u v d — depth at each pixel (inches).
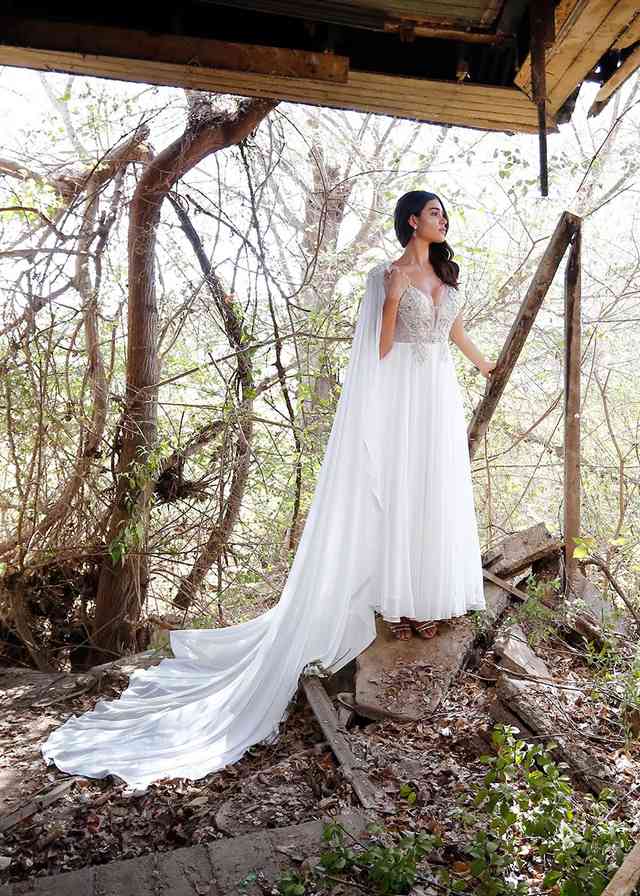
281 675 163.0
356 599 164.6
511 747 120.8
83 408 263.0
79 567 276.5
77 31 142.6
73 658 279.4
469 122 169.8
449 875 109.6
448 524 165.3
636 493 282.0
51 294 263.0
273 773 140.0
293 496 295.1
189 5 143.6
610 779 127.0
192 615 296.7
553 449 302.0
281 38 147.6
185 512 287.6
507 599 183.8
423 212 161.0
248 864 115.3
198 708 171.0
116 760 154.6
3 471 271.7
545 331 312.5
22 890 115.3
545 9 126.0
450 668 159.6
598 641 169.9
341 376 305.6
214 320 285.1
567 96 155.7
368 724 152.6
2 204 270.2
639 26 130.2
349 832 118.5
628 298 308.3
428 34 142.6
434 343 164.7
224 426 280.8
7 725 179.3
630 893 92.0
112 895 112.4
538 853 113.0
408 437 164.2
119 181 273.6
